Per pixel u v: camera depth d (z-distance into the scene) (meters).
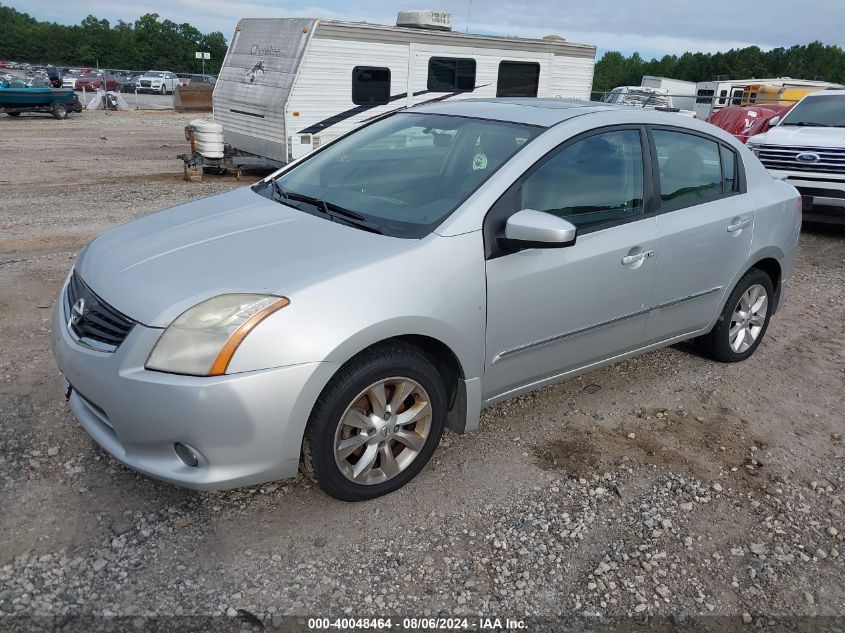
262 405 2.56
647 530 2.99
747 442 3.74
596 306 3.55
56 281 5.69
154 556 2.68
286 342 2.58
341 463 2.88
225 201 3.72
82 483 3.07
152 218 3.55
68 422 3.52
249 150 12.41
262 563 2.68
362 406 2.92
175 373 2.55
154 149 15.80
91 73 41.25
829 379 4.57
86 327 2.83
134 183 11.16
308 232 3.11
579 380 4.36
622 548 2.87
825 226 9.48
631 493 3.23
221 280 2.72
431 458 3.42
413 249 2.93
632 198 3.69
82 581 2.54
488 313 3.12
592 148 3.55
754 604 2.62
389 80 11.68
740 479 3.39
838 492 3.33
